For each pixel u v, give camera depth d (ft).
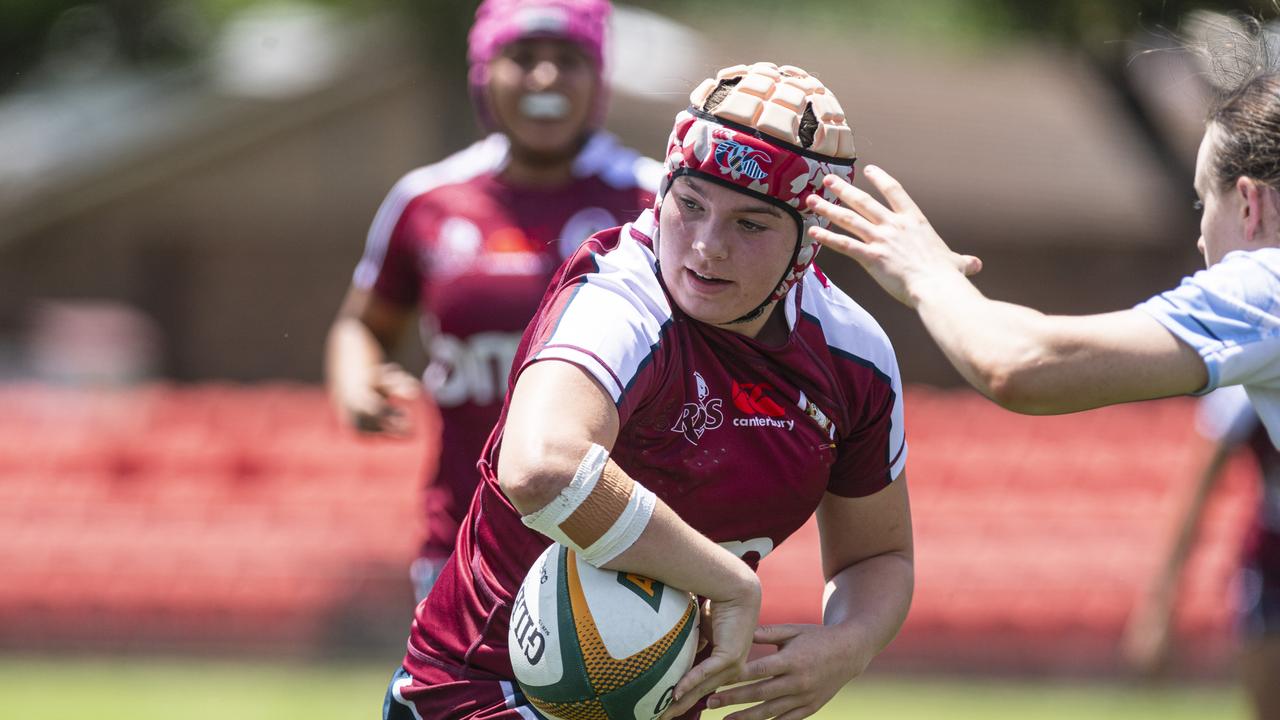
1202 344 32.73
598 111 61.31
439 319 58.75
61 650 118.83
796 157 32.04
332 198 272.72
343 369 61.72
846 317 35.78
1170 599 68.23
